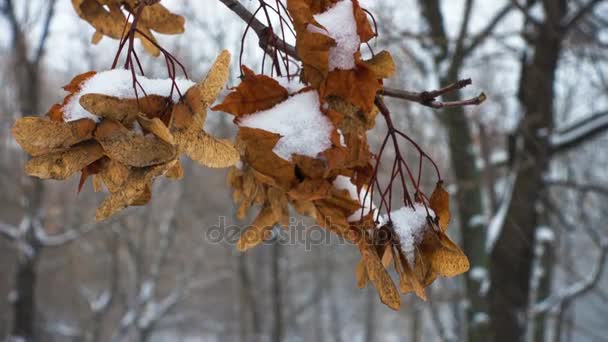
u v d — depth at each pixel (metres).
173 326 26.59
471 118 8.37
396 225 1.49
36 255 10.70
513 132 7.55
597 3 6.74
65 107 1.31
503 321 7.30
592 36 7.66
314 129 1.37
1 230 10.96
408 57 8.62
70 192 15.88
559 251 14.27
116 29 2.09
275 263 15.27
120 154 1.23
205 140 1.30
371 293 26.17
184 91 1.33
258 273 19.70
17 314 10.46
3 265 19.88
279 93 1.43
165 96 1.32
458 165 7.81
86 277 22.45
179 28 2.12
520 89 7.43
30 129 1.23
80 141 1.27
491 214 8.63
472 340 7.53
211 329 27.41
